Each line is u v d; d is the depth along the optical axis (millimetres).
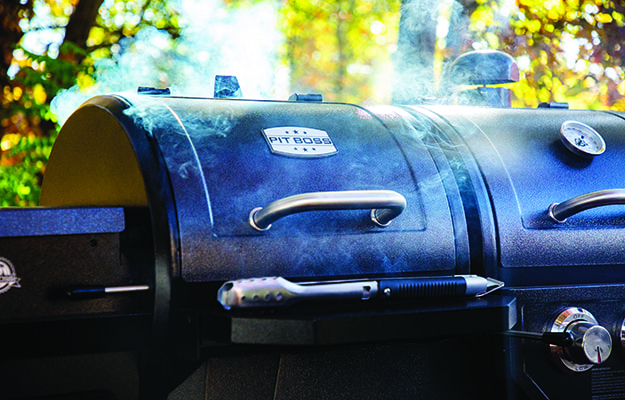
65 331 1141
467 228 1456
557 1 5504
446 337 1365
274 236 1260
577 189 1557
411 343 1368
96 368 1184
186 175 1244
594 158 1636
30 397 1135
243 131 1384
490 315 1237
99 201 1470
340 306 1221
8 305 1130
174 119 1350
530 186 1526
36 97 4473
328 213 1331
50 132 4496
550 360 1424
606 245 1527
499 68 2021
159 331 1184
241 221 1241
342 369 1313
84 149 1545
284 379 1274
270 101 1572
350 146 1457
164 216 1186
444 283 1292
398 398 1369
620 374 1506
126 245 1224
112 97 1442
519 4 5438
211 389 1238
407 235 1374
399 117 1625
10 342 1103
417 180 1445
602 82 5789
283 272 1257
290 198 1192
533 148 1623
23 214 1129
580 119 1793
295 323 1073
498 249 1443
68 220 1162
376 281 1232
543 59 5711
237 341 1086
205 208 1222
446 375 1410
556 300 1438
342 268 1310
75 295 1146
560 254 1485
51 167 1792
